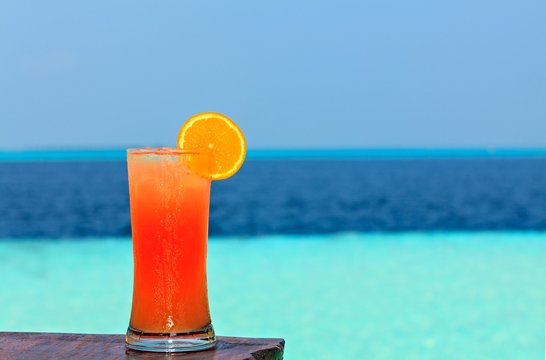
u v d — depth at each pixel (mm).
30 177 44750
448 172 51344
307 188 34438
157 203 1442
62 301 8930
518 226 18125
